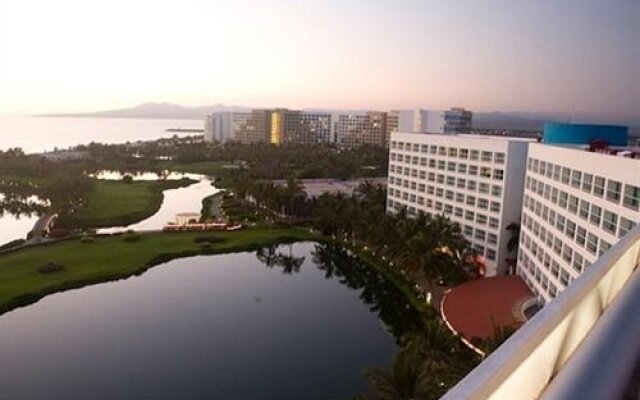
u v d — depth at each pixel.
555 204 52.22
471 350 43.34
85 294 67.81
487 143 71.81
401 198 93.25
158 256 83.94
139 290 70.44
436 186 83.50
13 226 118.06
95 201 136.25
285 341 55.44
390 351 53.41
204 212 124.12
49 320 59.00
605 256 5.13
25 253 82.00
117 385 45.22
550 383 3.41
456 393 2.29
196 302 66.75
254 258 89.25
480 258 74.00
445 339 36.91
